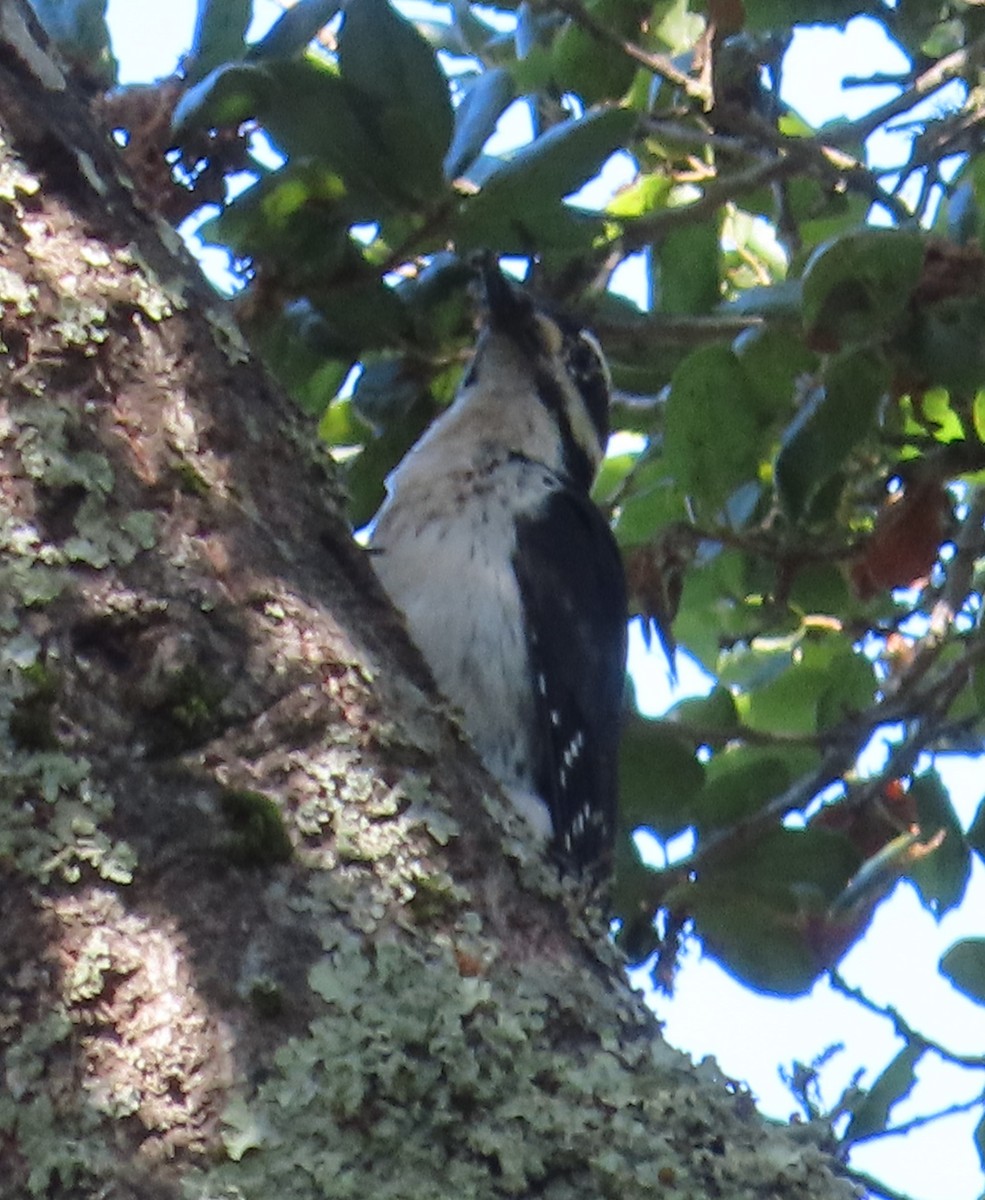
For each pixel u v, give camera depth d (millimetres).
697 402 7234
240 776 4355
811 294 6785
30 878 4039
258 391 5125
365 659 4719
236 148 6996
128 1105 3811
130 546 4609
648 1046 4316
